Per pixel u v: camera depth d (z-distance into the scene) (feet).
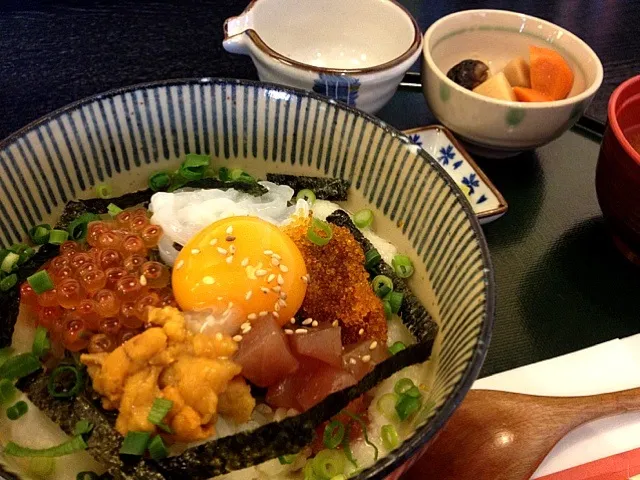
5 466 0.45
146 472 0.51
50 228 0.67
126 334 0.57
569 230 0.84
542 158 0.94
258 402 0.56
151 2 1.14
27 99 0.92
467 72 0.94
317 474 0.55
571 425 0.61
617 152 0.72
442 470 0.59
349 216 0.71
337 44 1.03
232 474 0.55
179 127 0.71
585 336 0.72
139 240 0.63
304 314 0.63
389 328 0.66
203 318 0.56
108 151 0.69
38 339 0.58
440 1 1.25
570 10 1.24
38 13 1.09
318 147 0.71
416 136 0.91
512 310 0.74
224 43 0.86
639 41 1.15
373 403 0.60
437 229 0.62
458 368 0.49
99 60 1.00
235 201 0.70
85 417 0.53
